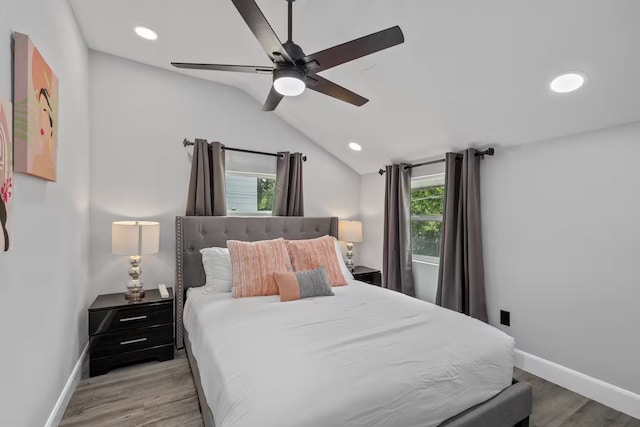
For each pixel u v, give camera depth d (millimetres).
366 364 1302
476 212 2734
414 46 1993
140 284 2641
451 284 2912
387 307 2102
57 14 1784
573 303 2203
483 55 1863
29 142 1304
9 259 1205
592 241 2109
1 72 1132
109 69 2771
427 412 1257
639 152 1909
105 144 2752
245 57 2588
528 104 2090
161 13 2074
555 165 2307
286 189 3498
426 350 1450
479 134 2590
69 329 2045
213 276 2582
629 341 1946
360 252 4293
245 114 3443
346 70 2436
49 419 1659
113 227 2477
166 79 3023
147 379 2277
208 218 2963
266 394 1093
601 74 1688
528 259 2461
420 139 3010
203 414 1635
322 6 1895
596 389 2074
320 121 3408
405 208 3512
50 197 1661
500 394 1546
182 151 3094
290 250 2848
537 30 1599
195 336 1965
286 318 1879
